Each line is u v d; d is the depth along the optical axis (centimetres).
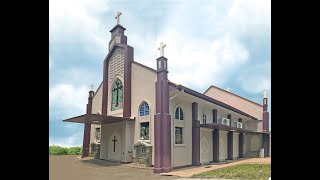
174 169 1798
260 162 2150
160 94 1788
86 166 1894
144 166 1856
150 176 1527
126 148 2042
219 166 1966
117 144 2159
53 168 1783
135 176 1518
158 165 1662
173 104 1892
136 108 2069
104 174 1569
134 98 2098
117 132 2178
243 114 2859
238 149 2892
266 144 3061
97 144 2419
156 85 1823
